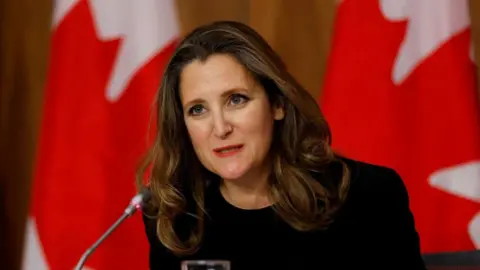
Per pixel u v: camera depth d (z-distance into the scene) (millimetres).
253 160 4523
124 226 7289
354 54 6938
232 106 4496
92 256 7219
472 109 6719
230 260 4992
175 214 5023
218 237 5062
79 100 7297
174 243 4984
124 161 7258
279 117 4824
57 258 7191
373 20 6930
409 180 6828
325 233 4957
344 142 6898
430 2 6930
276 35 7809
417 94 6887
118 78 7316
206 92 4426
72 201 7223
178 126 4953
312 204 4848
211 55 4484
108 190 7219
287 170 4863
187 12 8109
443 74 6789
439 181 6754
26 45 8273
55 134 7285
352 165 5242
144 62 7270
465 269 4953
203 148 4551
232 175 4496
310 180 4879
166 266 5223
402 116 6848
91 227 7207
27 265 7262
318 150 4914
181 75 4594
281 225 4973
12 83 8273
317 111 4918
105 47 7348
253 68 4480
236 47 4496
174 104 4879
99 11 7379
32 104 8242
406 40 6895
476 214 6660
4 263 8398
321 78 7777
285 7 7816
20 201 8258
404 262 4918
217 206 5137
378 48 6891
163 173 5004
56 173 7242
